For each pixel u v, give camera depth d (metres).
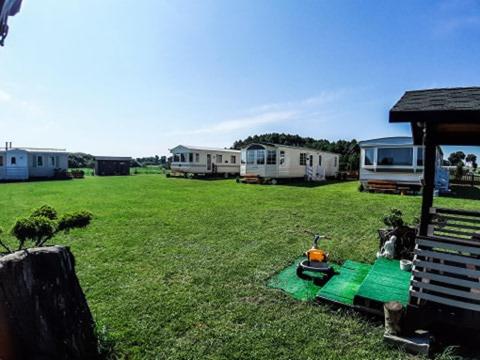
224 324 3.19
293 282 4.26
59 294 2.33
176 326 3.14
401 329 2.93
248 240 6.36
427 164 3.26
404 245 4.87
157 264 4.93
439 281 3.01
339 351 2.76
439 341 2.91
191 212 9.45
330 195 13.95
